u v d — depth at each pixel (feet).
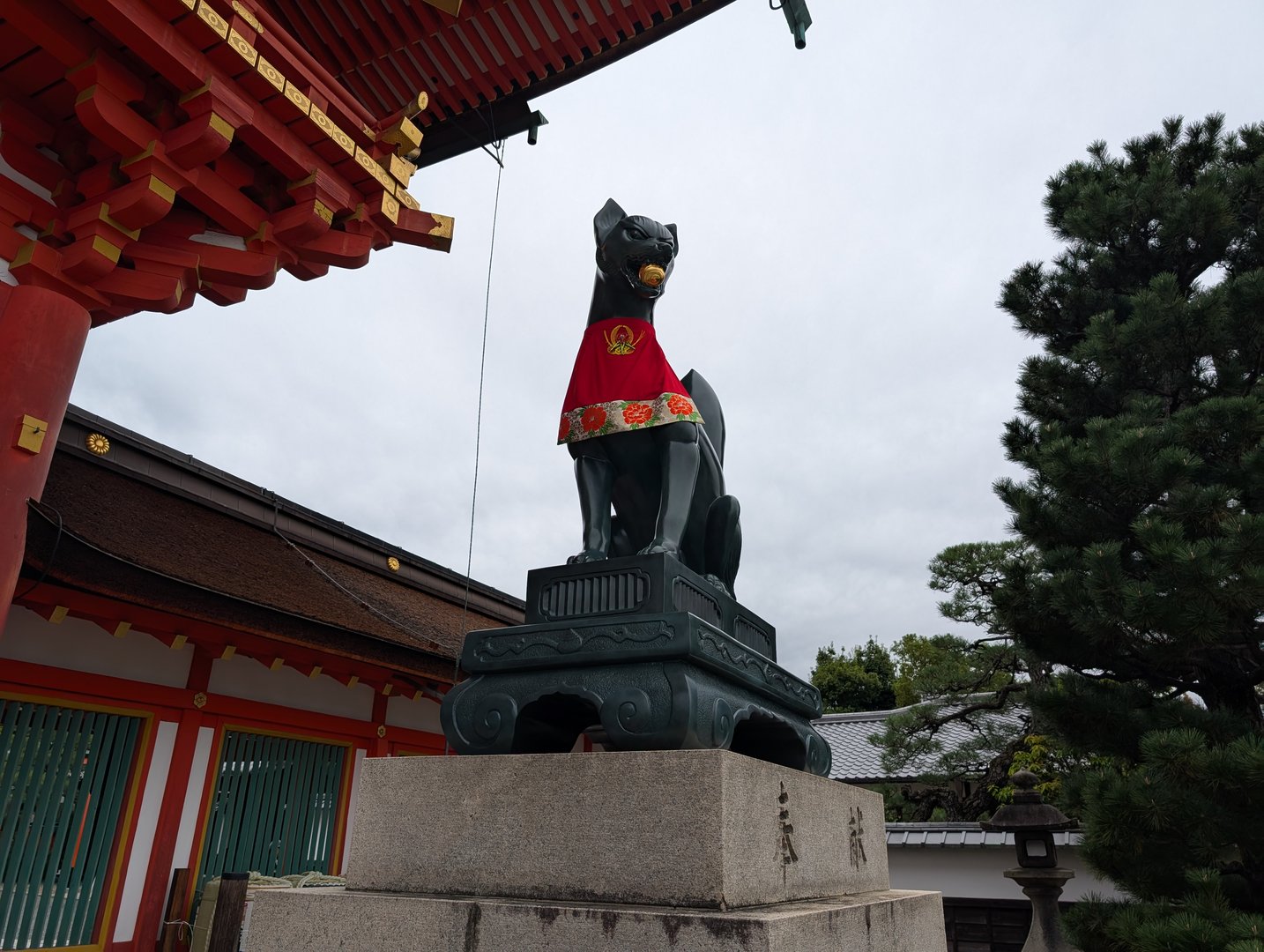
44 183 18.42
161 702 29.45
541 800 8.86
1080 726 32.30
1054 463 32.27
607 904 8.08
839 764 68.49
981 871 49.65
